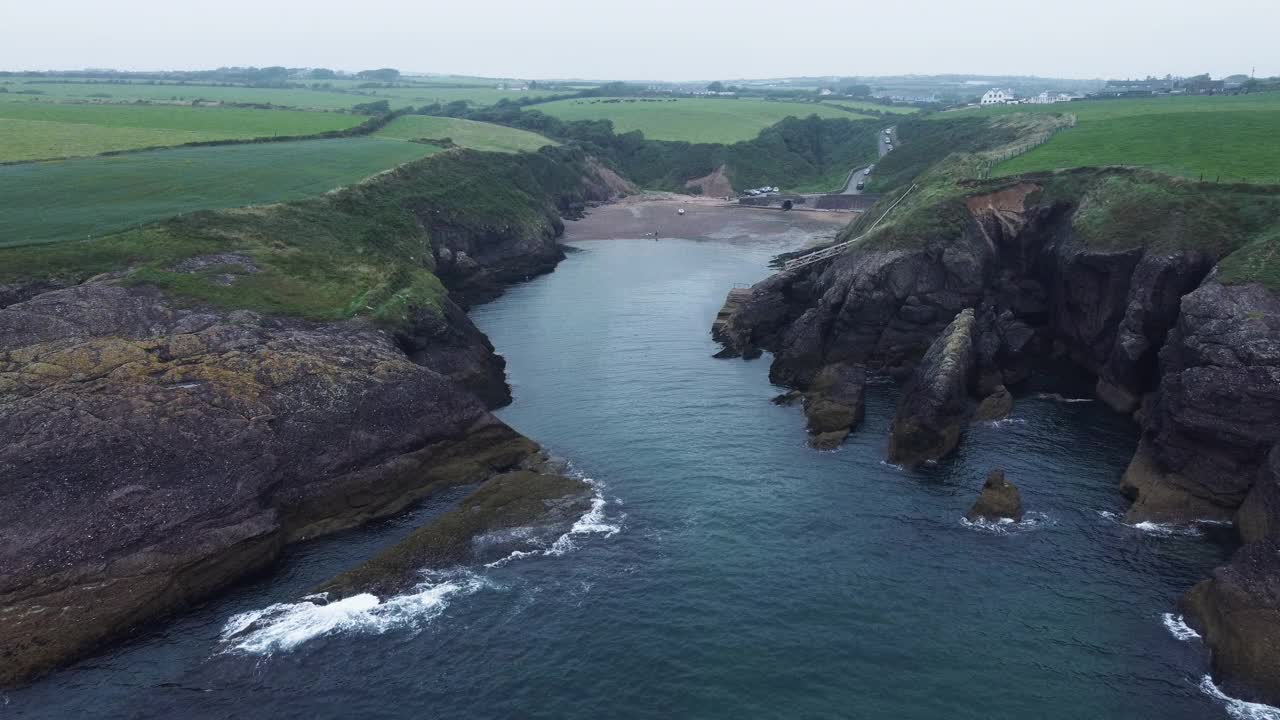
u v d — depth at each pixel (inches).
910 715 1321.4
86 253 2586.1
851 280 3016.7
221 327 2225.6
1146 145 3929.6
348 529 1926.7
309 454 1958.7
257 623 1566.2
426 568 1708.9
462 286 4330.7
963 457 2210.9
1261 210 2524.6
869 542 1813.5
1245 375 1852.9
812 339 2918.3
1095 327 2755.9
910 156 7273.6
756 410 2596.0
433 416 2187.5
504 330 3595.0
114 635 1536.7
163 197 3550.7
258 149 5241.1
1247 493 1829.5
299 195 3860.7
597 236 6107.3
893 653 1462.8
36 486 1644.9
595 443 2352.4
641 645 1492.4
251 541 1737.2
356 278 2994.6
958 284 2886.3
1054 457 2202.3
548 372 3009.4
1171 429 1961.1
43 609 1498.5
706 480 2110.0
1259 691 1330.0
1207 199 2662.4
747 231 6067.9
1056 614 1561.3
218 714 1338.6
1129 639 1486.2
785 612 1578.5
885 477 2117.4
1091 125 4960.6
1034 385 2728.8
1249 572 1475.1
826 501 1994.3
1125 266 2605.8
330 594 1633.9
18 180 3661.4
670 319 3732.8
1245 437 1818.4
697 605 1601.9
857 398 2497.5
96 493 1669.5
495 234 4830.2
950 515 1916.8
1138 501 1909.4
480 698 1371.8
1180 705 1330.0
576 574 1705.2
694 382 2866.6
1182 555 1733.5
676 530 1868.8
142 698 1375.5
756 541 1819.6
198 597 1660.9
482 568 1722.4
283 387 2028.8
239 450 1847.9
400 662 1456.7
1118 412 2488.9
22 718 1330.0
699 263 5032.0
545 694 1379.2
